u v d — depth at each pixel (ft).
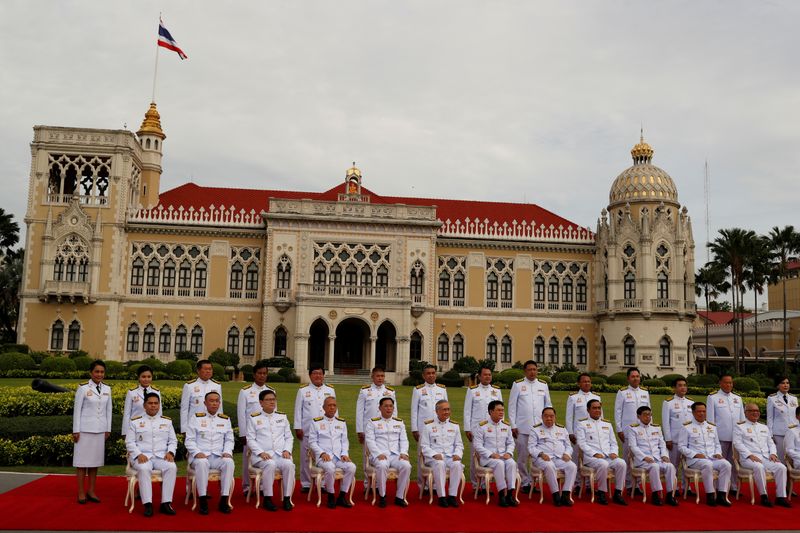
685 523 52.37
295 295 208.23
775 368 240.12
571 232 234.79
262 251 219.20
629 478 62.75
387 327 223.10
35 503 53.16
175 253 216.95
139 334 212.43
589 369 228.84
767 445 62.44
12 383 141.49
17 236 256.93
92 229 208.13
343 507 54.90
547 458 57.98
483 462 58.08
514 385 64.90
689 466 60.70
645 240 216.95
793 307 359.25
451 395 151.94
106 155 211.41
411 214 218.38
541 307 230.48
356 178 225.15
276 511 53.21
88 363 174.81
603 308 224.33
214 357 200.23
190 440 54.49
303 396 61.11
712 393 67.46
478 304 227.20
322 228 213.66
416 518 51.90
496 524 50.67
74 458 53.88
